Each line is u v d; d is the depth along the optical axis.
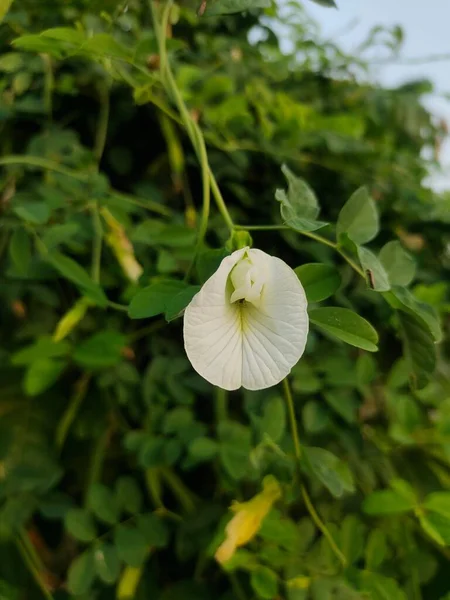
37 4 0.25
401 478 0.25
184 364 0.23
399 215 0.30
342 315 0.16
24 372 0.24
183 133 0.26
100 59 0.21
